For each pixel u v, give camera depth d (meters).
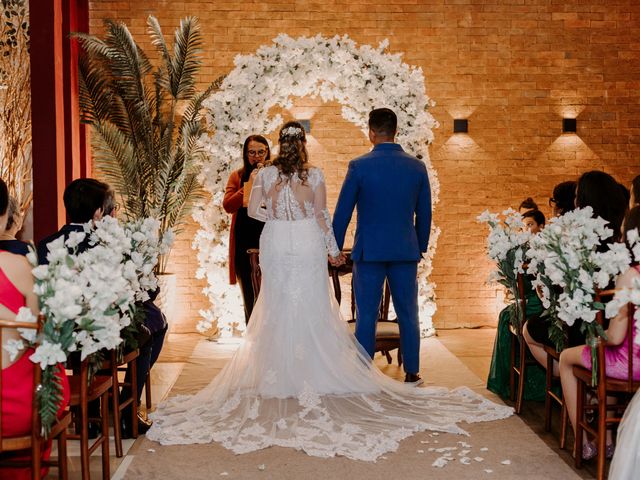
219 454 3.59
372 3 7.15
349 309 7.22
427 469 3.38
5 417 2.50
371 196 4.66
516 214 4.29
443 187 7.27
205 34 7.10
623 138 7.37
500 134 7.29
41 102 5.79
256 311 4.57
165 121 7.00
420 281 6.76
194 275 7.18
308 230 4.49
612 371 3.12
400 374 5.34
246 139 6.18
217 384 4.46
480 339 6.73
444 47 7.21
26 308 2.36
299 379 4.38
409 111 6.30
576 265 3.03
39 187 5.84
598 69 7.32
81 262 2.62
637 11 7.32
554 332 3.57
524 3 7.24
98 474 3.36
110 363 3.60
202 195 6.82
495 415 4.21
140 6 7.05
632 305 2.89
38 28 5.77
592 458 3.50
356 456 3.50
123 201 6.51
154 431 3.89
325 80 6.86
